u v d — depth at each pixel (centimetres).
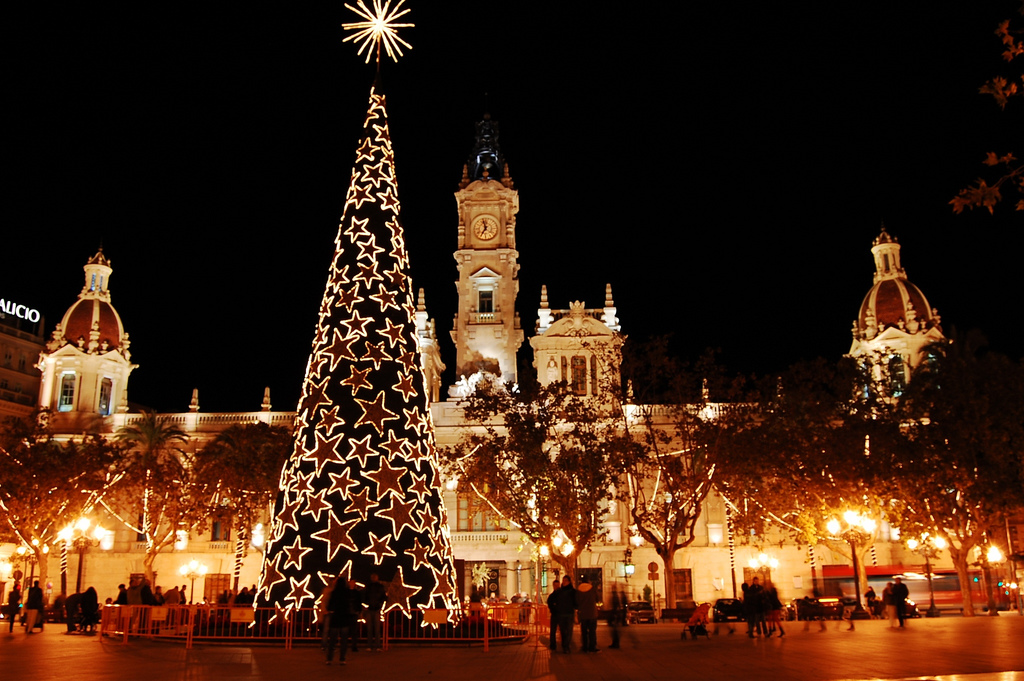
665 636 3650
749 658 2389
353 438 3067
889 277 7894
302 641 2791
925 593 6109
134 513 6988
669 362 5269
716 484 5503
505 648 2844
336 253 3391
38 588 3584
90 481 6072
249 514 6131
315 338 3312
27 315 10256
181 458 7356
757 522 5669
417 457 3134
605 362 6650
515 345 7675
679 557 6956
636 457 5125
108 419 7581
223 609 3147
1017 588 5606
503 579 6838
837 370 5638
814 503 5391
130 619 3139
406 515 3031
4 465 5831
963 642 2769
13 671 2017
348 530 2970
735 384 5238
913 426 5372
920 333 7506
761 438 5175
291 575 2956
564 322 7412
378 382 3152
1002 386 5178
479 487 5278
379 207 3400
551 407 5372
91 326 7962
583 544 5059
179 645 2841
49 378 7812
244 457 6072
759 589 3388
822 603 5222
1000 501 4975
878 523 7019
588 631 2694
